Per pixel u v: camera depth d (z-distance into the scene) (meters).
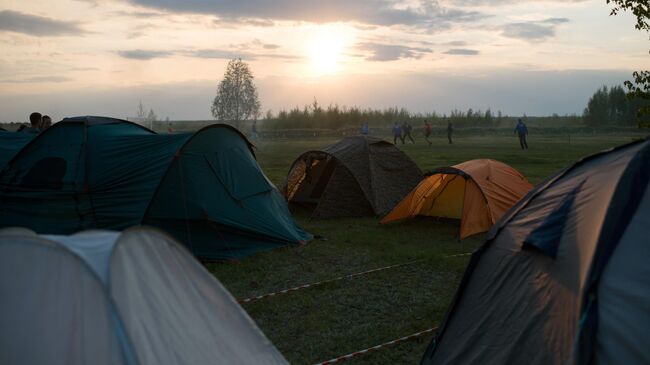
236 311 3.73
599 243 3.59
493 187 10.55
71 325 2.81
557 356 3.67
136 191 8.57
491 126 78.62
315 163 14.20
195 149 9.08
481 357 4.40
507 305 4.38
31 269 2.90
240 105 59.94
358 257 9.18
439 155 29.56
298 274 8.23
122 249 3.11
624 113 77.12
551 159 26.17
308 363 5.38
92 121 9.47
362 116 74.75
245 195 9.45
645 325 3.27
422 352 5.57
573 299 3.69
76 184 8.59
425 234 10.92
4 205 8.70
